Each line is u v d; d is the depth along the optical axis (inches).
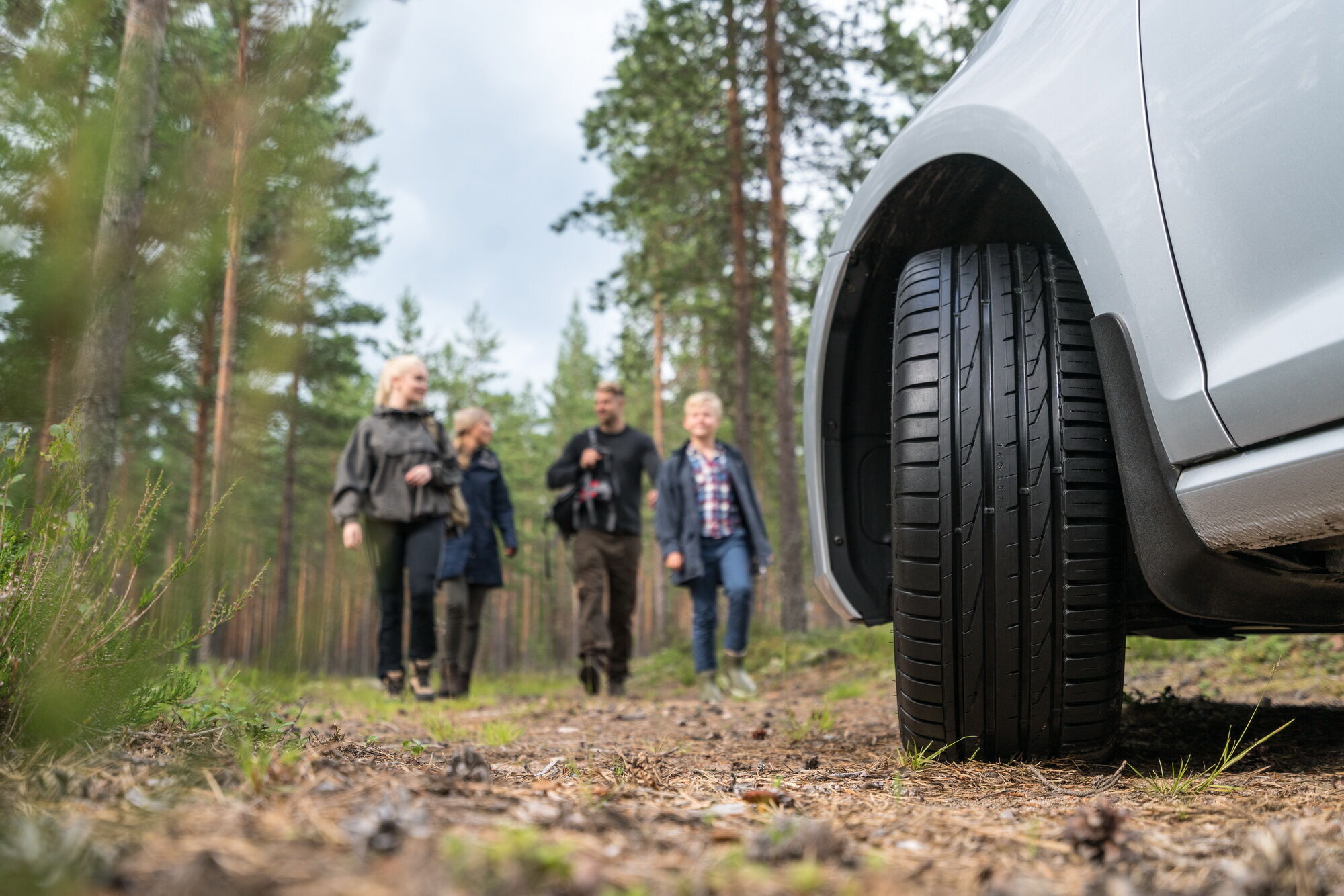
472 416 279.0
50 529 70.6
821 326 102.0
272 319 75.5
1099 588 77.2
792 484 570.9
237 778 53.8
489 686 390.9
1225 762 76.0
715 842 46.9
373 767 66.6
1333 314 55.7
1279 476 58.9
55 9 77.4
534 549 1561.3
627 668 271.6
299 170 74.9
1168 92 67.8
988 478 79.3
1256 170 60.9
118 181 80.4
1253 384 59.9
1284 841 42.6
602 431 271.3
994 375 80.9
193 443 496.1
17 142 75.9
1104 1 76.9
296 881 33.9
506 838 40.8
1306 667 174.4
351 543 225.1
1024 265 85.6
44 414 80.1
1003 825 55.5
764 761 98.3
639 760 88.1
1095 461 77.9
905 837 51.9
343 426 864.3
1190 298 65.2
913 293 87.1
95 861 36.1
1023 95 80.9
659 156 611.8
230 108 76.5
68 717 61.8
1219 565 67.7
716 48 594.2
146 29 83.9
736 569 238.7
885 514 102.7
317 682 218.5
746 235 650.8
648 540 1428.4
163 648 74.4
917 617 81.4
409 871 34.9
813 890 37.2
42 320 77.8
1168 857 47.1
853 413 103.1
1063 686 78.6
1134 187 69.3
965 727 81.9
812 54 562.6
